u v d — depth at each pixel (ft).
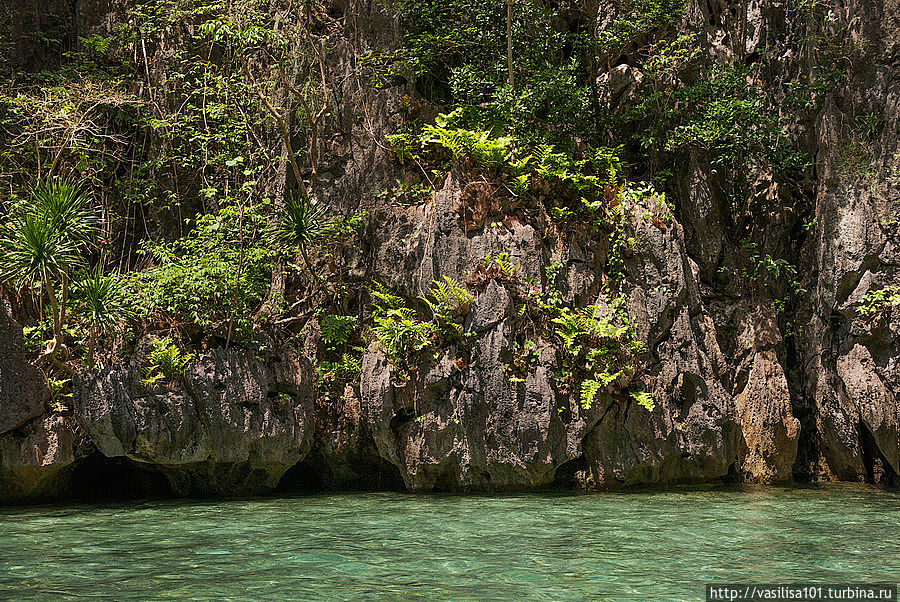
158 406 44.16
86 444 44.80
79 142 53.83
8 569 25.80
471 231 49.06
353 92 54.95
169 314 47.60
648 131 55.83
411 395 46.98
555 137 54.19
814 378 52.44
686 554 27.99
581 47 59.47
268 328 48.57
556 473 47.98
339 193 53.57
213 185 57.21
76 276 48.62
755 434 50.26
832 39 56.29
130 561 27.04
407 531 32.99
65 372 45.14
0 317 43.21
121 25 59.98
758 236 55.83
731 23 60.03
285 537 31.73
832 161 53.72
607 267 50.80
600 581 23.86
